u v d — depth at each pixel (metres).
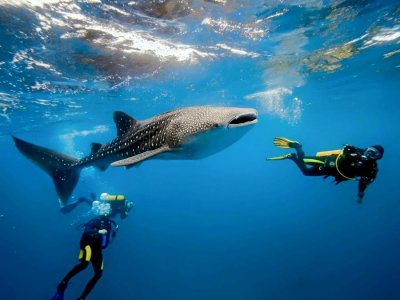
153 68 13.35
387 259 27.83
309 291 23.33
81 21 8.12
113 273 30.09
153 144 4.95
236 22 9.12
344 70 19.27
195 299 24.59
